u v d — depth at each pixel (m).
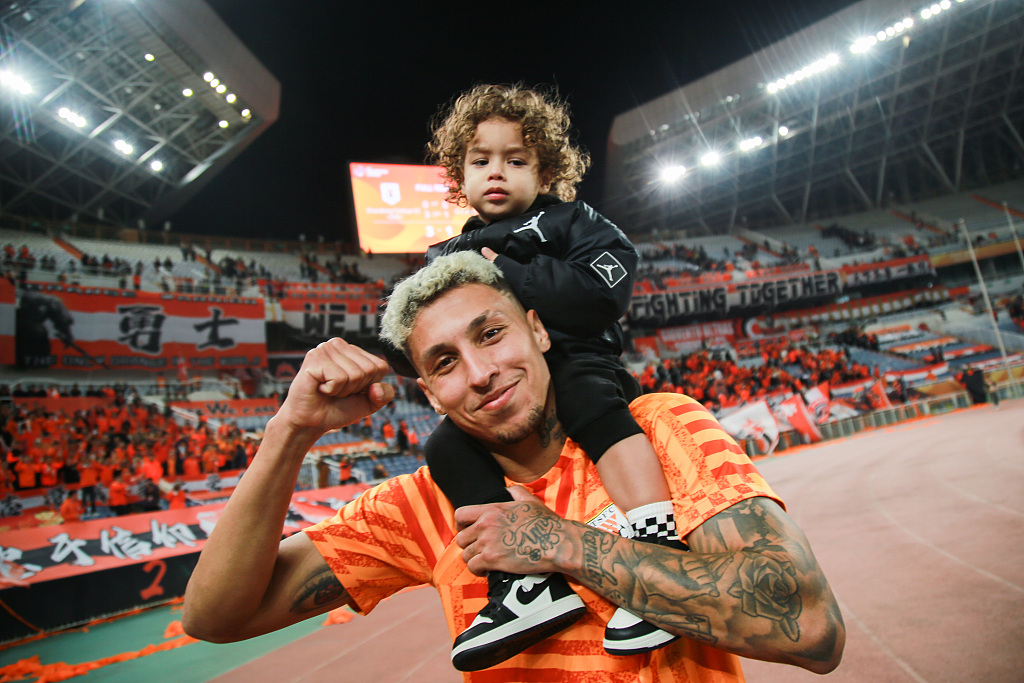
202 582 1.11
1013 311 25.94
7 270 17.33
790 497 9.98
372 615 7.29
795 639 0.84
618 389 1.21
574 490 1.12
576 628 1.02
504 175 1.80
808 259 29.41
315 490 12.20
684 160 31.17
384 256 26.48
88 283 18.41
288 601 1.21
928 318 26.83
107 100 19.69
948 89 28.19
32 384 16.30
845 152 31.39
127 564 9.09
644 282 27.03
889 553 5.77
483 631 0.97
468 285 1.13
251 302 21.14
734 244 31.84
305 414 1.06
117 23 17.14
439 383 1.10
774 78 26.34
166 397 18.31
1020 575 4.53
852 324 27.61
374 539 1.24
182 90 20.31
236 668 5.61
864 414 20.72
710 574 0.88
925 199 32.34
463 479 1.15
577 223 1.50
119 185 23.56
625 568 0.92
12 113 18.47
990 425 14.93
